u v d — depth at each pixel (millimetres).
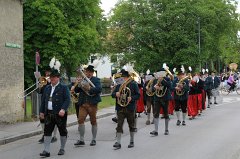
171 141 11914
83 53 33594
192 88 17391
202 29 44125
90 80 11219
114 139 12484
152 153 10133
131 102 10891
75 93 11812
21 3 17422
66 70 33125
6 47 16203
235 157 9570
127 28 45750
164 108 13133
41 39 31875
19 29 17281
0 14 15844
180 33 42000
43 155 9844
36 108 17578
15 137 12680
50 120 9945
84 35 32781
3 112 15875
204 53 45031
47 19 30875
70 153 10297
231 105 25328
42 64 31906
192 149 10641
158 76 13031
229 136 12711
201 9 43781
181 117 18266
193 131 13930
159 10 44250
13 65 16688
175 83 15477
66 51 31516
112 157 9711
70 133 14000
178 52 42000
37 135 13789
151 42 43969
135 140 12148
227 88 38562
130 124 10961
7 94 16172
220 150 10461
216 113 20203
